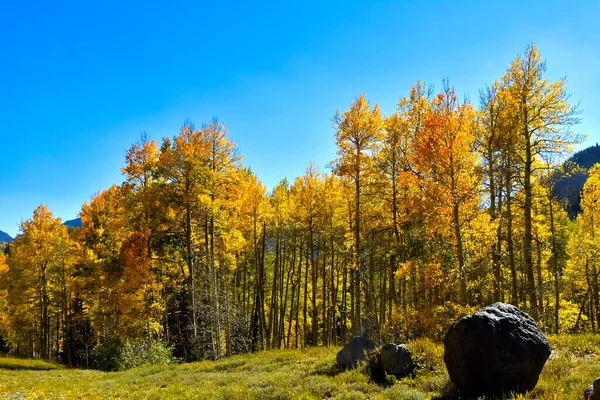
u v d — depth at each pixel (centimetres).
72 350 3616
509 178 1573
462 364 701
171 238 2244
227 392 992
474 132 1650
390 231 1784
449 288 1435
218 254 2428
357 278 1747
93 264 2681
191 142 2145
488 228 1511
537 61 1501
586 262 2291
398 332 1434
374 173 1755
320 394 877
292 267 3206
